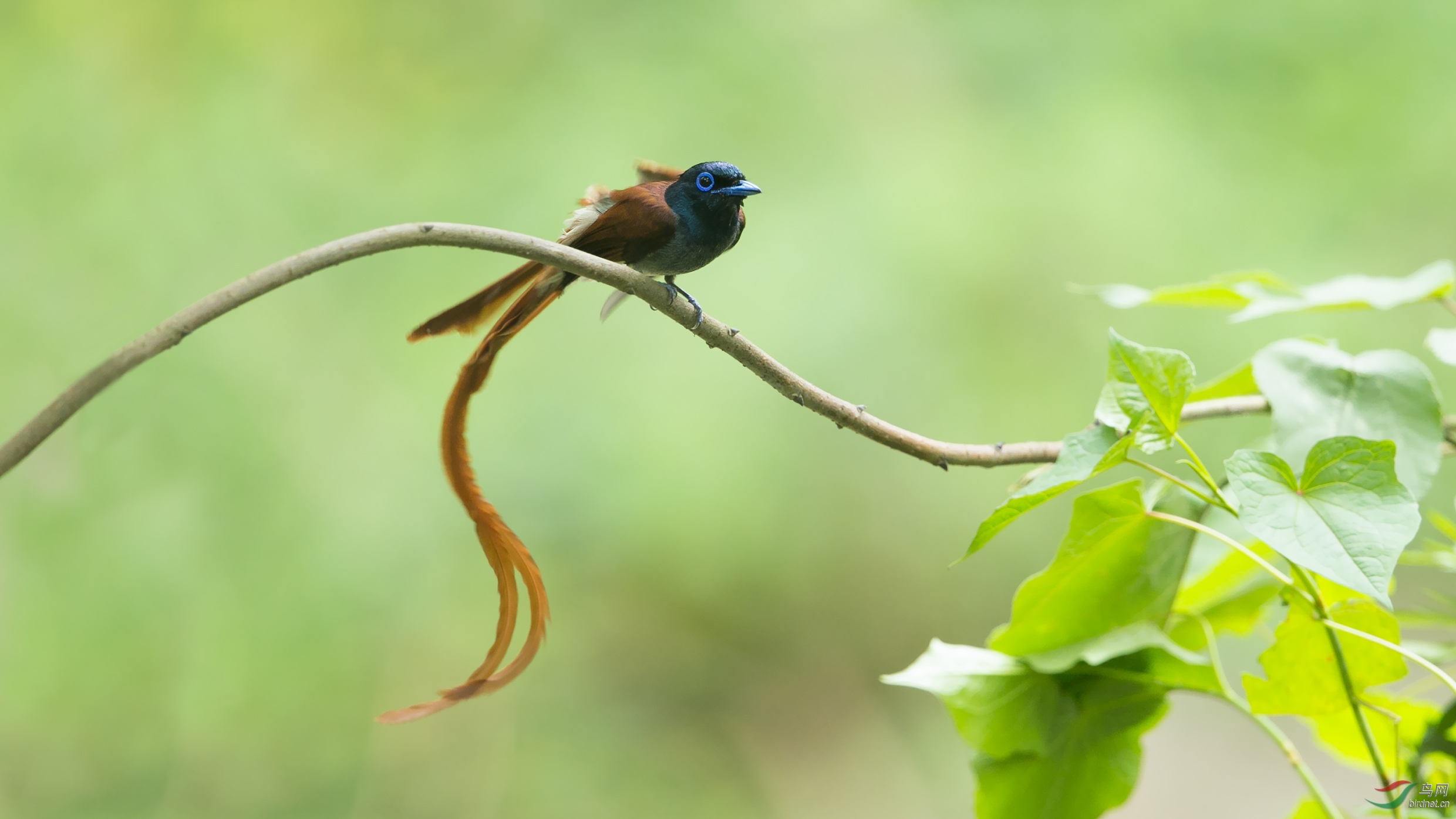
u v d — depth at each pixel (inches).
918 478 438.0
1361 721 225.0
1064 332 434.6
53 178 438.3
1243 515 223.1
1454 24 442.0
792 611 464.4
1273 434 225.3
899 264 430.6
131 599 402.3
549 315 436.8
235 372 418.0
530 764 450.0
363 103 482.3
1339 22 446.3
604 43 478.6
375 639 430.6
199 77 468.8
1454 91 439.2
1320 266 429.4
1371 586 222.4
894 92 470.9
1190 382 224.1
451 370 434.0
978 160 451.8
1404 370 225.5
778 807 459.2
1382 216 438.6
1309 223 435.2
